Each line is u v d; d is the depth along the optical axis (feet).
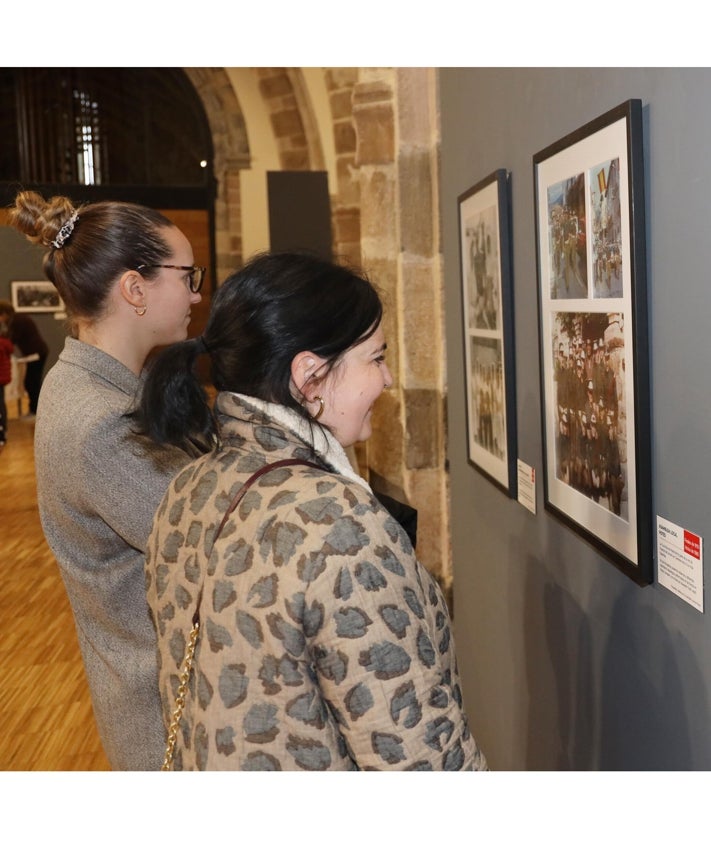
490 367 8.36
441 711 3.34
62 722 12.02
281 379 3.62
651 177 4.64
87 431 5.16
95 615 5.58
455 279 9.97
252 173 37.78
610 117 4.95
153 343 5.69
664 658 5.03
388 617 3.26
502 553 8.64
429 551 13.07
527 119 6.81
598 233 5.32
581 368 5.81
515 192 7.25
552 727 7.33
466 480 10.07
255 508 3.43
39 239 5.62
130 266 5.48
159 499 5.16
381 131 12.62
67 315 5.90
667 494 4.73
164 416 3.69
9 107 39.29
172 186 38.32
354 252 25.50
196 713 3.50
